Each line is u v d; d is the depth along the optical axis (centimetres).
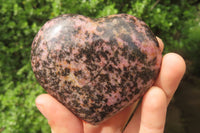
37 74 20
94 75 19
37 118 30
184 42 33
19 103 31
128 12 29
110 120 22
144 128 19
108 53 19
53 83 20
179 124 47
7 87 33
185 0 34
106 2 31
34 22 33
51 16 31
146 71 19
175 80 19
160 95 19
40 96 20
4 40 35
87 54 19
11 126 29
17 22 34
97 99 20
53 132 21
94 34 19
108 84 19
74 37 19
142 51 19
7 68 34
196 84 58
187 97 54
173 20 31
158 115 19
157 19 29
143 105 19
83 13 30
